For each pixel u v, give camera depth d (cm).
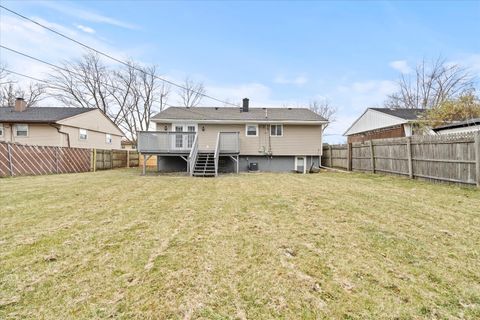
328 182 931
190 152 1298
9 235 387
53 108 2084
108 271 282
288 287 252
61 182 948
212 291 246
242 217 478
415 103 2638
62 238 376
